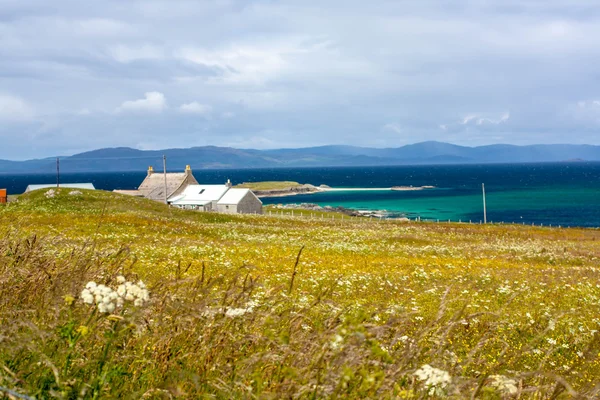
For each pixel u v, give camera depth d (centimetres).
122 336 556
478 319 1327
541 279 2541
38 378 494
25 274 725
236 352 577
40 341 546
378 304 696
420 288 2012
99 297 527
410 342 605
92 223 4059
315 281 1944
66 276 699
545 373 550
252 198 11200
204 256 2655
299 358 531
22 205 5309
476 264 3191
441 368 567
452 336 1139
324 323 600
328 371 480
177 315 616
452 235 5675
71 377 490
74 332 528
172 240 3500
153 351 576
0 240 904
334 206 17812
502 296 1942
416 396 517
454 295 1819
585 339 1255
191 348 580
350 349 498
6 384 467
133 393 500
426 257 3491
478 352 1003
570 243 5406
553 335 1312
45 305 620
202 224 5103
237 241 4003
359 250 3628
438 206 17475
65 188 6259
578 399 521
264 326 609
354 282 2064
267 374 536
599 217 13762
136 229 4028
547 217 13925
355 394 474
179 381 525
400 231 5831
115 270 745
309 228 5725
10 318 581
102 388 484
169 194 11675
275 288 703
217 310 620
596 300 1973
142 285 573
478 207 16938
